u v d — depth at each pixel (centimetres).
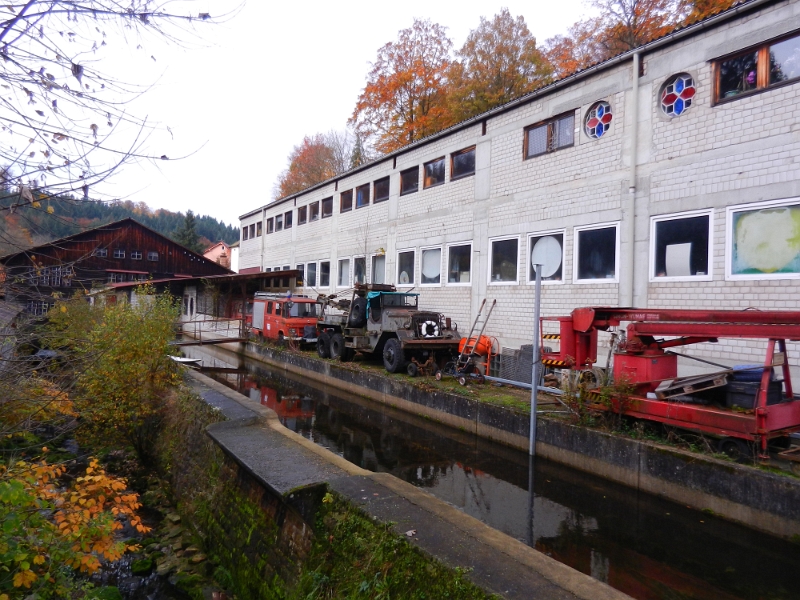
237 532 594
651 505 670
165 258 3525
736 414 630
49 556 397
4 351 416
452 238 1559
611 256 1099
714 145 923
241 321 2383
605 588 314
